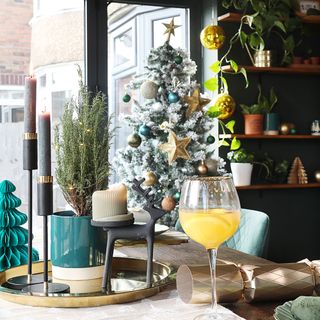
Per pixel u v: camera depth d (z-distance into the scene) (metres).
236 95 3.91
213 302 1.01
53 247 1.28
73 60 3.79
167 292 1.20
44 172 1.25
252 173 3.96
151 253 1.22
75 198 1.27
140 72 3.96
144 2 3.92
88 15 3.76
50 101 3.75
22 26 3.70
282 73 4.05
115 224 1.18
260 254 2.31
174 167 3.46
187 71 3.54
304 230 4.15
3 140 3.65
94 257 1.27
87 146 1.27
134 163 3.49
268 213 4.02
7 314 1.05
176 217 3.42
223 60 3.88
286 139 4.08
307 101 4.18
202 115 3.54
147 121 3.46
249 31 3.98
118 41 3.87
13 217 1.38
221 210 1.00
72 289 1.18
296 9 3.98
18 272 1.34
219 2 3.88
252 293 1.07
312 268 1.12
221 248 1.86
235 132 3.90
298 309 0.89
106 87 3.82
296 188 4.12
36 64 3.72
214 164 3.51
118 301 1.11
